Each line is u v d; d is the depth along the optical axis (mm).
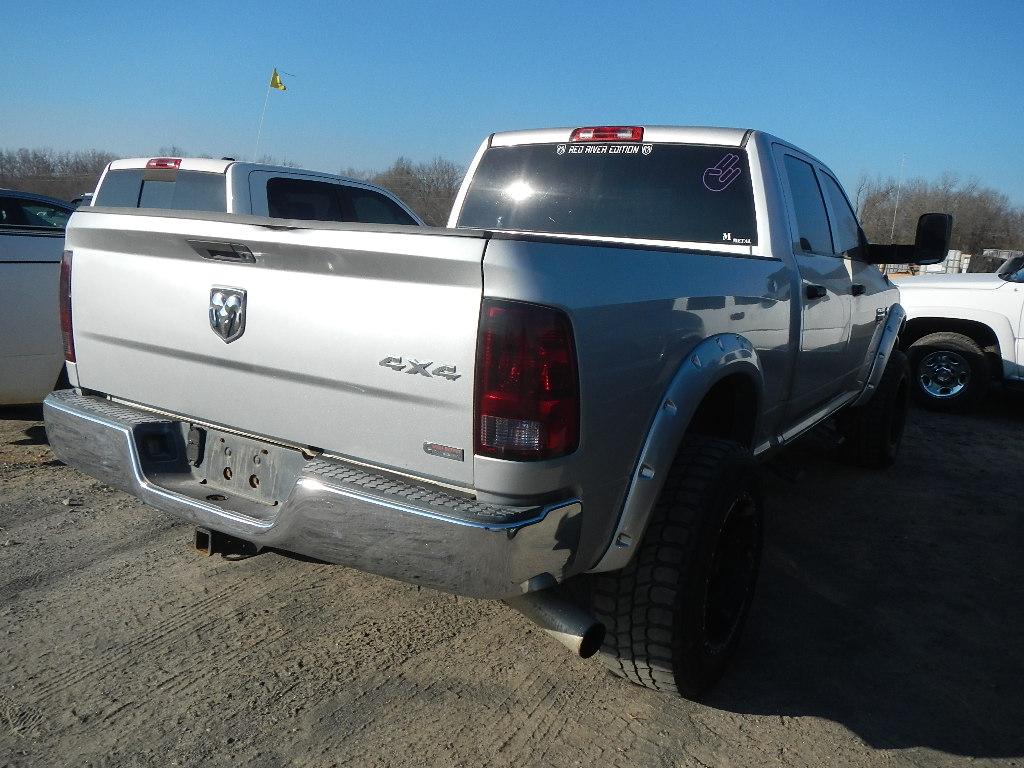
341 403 2400
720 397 3270
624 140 4102
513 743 2590
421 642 3176
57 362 5305
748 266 3191
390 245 2186
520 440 2135
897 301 5922
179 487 2773
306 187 6754
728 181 3840
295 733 2582
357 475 2352
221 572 3678
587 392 2236
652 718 2773
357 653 3070
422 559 2184
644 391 2492
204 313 2658
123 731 2553
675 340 2627
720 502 2711
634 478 2502
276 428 2572
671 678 2715
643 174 4039
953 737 2760
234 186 6238
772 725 2773
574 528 2301
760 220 3723
